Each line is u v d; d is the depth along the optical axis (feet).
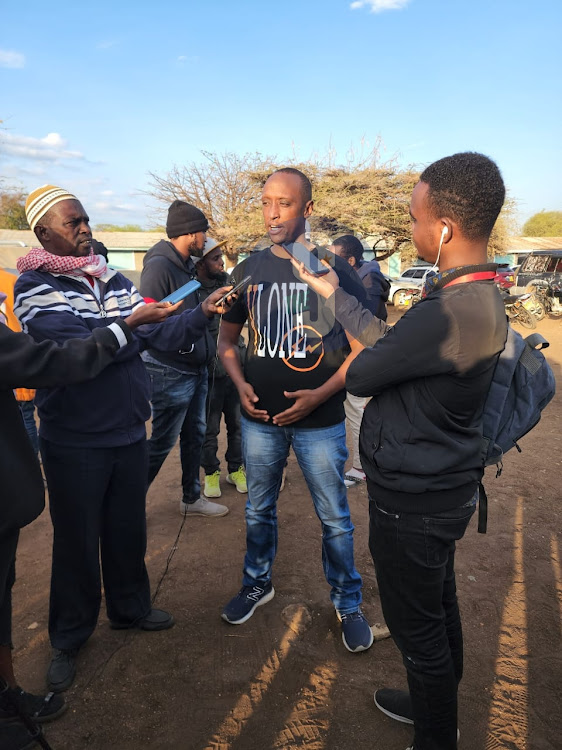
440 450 5.02
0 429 5.29
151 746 6.49
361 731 6.70
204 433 11.98
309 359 7.40
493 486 14.11
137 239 101.60
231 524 12.10
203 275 12.14
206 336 11.06
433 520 5.12
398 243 55.62
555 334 41.27
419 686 5.49
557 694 7.28
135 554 7.99
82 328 6.54
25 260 6.73
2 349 5.01
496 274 5.17
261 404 7.87
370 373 4.99
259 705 7.09
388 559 5.36
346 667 7.77
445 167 4.93
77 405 6.88
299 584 9.76
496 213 4.91
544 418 20.24
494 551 10.84
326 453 7.75
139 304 7.73
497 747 6.47
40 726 6.34
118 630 8.48
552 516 12.42
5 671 6.47
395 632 5.56
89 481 7.09
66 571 7.32
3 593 5.65
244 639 8.32
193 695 7.24
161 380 10.29
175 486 14.19
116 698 7.19
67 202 6.83
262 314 7.52
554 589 9.61
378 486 5.32
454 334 4.71
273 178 6.99
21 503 5.35
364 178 51.24
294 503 13.16
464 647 8.15
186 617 8.86
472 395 4.96
